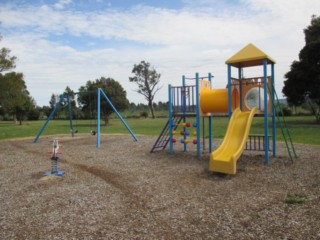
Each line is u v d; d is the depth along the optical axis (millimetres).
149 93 71188
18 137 19250
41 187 6352
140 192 5766
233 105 8844
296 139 13328
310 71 24594
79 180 6891
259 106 8562
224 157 7062
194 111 9812
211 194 5504
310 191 5414
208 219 4328
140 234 3898
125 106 36344
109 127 29875
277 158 8477
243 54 8234
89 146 13273
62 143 14820
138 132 20938
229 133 7930
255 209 4648
